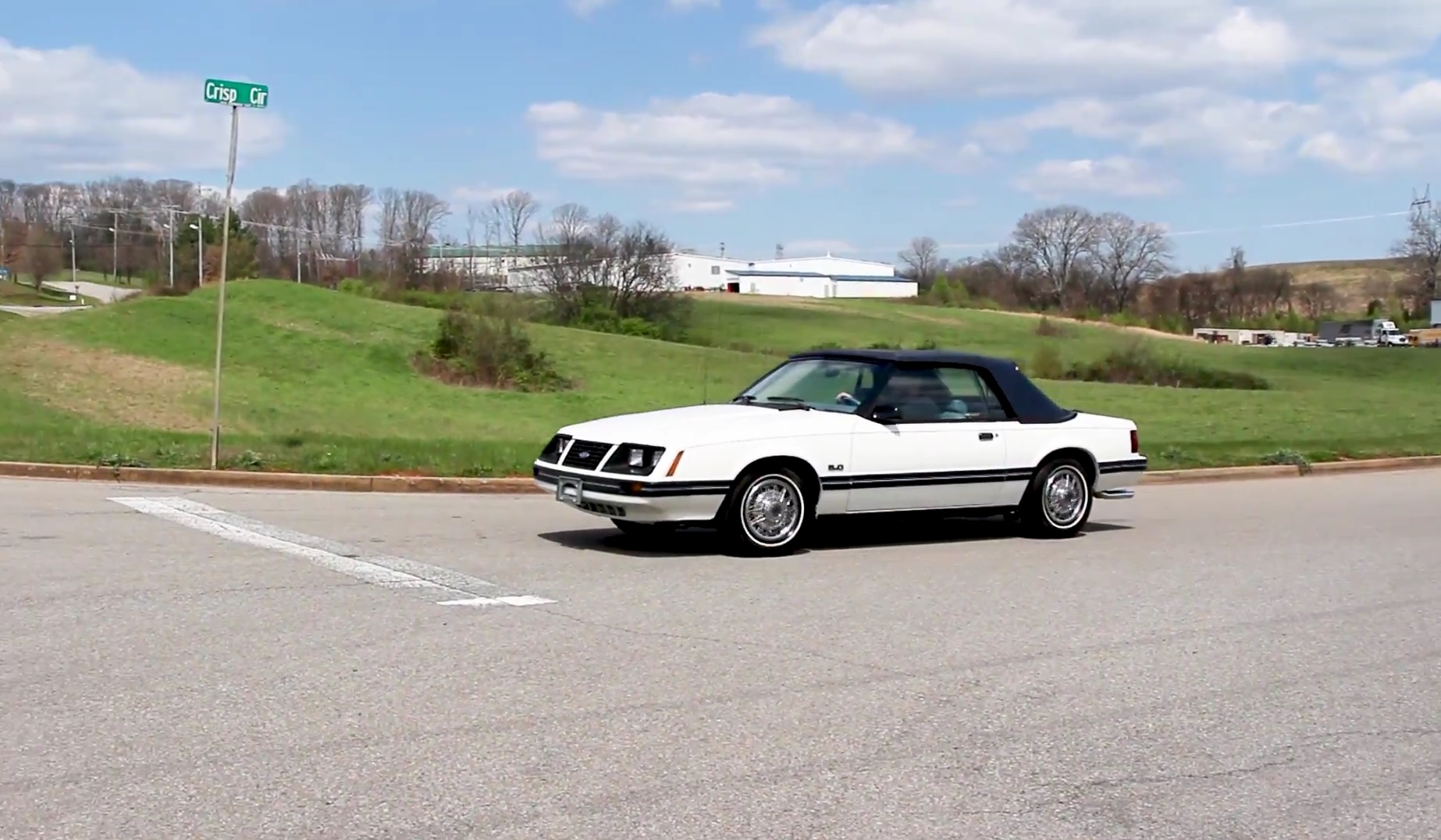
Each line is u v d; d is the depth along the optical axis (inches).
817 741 222.7
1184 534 493.7
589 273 2888.8
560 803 190.9
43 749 209.2
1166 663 284.5
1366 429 1224.8
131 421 1141.1
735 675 262.8
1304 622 331.3
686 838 179.2
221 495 540.7
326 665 262.1
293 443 718.5
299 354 1728.6
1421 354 2992.1
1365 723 243.1
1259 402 1756.9
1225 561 427.2
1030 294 5012.3
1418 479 765.3
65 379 1353.3
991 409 452.8
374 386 1622.8
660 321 2923.2
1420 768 217.9
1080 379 2333.9
